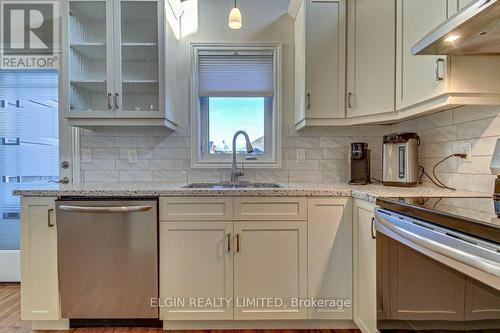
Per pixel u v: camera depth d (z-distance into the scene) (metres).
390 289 1.37
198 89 2.45
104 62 2.18
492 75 1.42
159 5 2.12
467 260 0.87
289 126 2.46
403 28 1.78
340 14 2.12
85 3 2.12
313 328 1.91
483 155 1.56
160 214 1.82
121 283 1.83
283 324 1.91
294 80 2.45
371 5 1.99
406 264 1.25
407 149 1.94
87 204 1.81
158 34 2.13
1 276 2.49
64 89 2.13
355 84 2.08
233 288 1.84
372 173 2.41
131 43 2.16
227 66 2.46
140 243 1.81
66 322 1.90
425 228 1.09
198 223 1.83
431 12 1.52
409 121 2.20
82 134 2.43
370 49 1.99
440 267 1.04
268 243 1.84
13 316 2.03
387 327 1.40
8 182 2.50
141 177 2.45
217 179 2.46
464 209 1.09
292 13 2.39
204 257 1.83
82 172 2.43
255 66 2.47
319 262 1.84
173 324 1.90
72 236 1.81
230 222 1.83
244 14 2.45
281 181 2.45
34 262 1.84
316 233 1.84
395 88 1.87
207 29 2.45
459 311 0.95
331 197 1.83
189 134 2.45
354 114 2.08
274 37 2.45
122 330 1.89
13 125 2.50
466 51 1.36
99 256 1.82
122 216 1.80
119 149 2.44
